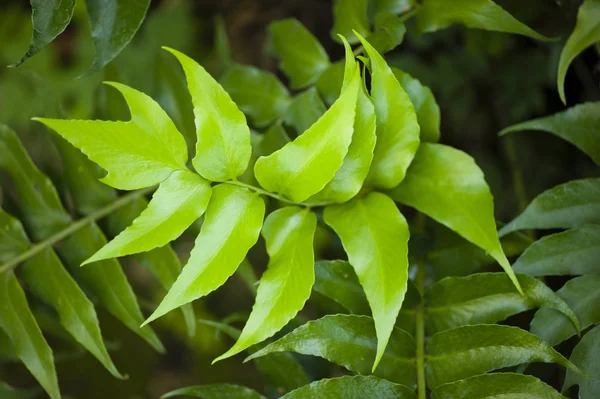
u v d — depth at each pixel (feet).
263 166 2.30
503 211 3.12
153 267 2.59
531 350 2.33
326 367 2.70
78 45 4.11
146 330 2.60
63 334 2.85
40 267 2.62
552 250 2.42
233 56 4.05
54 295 2.59
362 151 2.31
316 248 3.46
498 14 2.48
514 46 3.12
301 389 2.32
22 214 2.68
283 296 2.29
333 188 2.34
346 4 2.58
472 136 3.28
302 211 2.37
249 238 2.27
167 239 2.26
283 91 2.71
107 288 2.61
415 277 2.58
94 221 2.68
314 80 2.69
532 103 3.13
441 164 2.41
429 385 2.40
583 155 3.08
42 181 2.68
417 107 2.45
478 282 2.43
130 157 2.26
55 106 2.69
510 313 2.41
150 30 3.98
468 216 2.37
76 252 2.66
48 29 2.31
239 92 2.71
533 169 3.12
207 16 4.06
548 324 2.39
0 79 4.07
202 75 2.26
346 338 2.36
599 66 2.85
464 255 2.59
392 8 2.61
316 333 2.34
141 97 2.26
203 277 2.24
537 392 2.31
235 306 4.23
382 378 2.38
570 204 2.45
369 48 2.32
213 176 2.29
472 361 2.37
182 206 2.27
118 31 2.35
